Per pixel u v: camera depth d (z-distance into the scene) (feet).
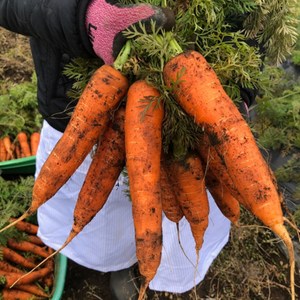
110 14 3.02
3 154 8.01
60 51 4.00
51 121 4.59
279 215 2.86
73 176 4.74
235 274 6.94
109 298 6.77
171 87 2.94
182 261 5.32
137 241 3.12
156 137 3.04
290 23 3.67
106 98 3.07
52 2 3.20
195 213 3.66
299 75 8.69
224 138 2.88
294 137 7.76
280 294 6.86
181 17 3.15
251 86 3.31
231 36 3.22
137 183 3.04
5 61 9.45
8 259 6.39
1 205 6.90
